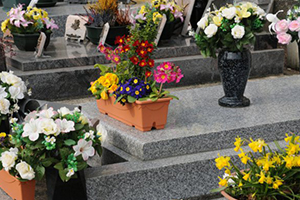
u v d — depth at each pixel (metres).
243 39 4.77
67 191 3.82
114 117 4.83
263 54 7.62
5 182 4.04
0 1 11.35
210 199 4.23
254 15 4.79
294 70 8.02
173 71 4.30
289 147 3.13
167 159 4.23
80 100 6.77
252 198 3.11
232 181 3.23
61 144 3.72
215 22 4.78
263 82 6.05
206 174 4.24
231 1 7.89
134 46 4.40
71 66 7.02
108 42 7.62
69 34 8.38
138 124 4.44
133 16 7.62
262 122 4.58
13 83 4.48
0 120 4.50
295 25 4.79
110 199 4.02
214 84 7.39
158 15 7.39
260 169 3.17
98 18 7.59
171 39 8.07
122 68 4.62
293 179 3.18
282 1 7.84
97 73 6.95
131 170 4.05
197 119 4.73
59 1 11.34
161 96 4.38
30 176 3.67
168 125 4.59
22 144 3.79
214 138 4.39
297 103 5.15
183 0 8.31
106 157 4.63
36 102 4.59
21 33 7.50
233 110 4.98
